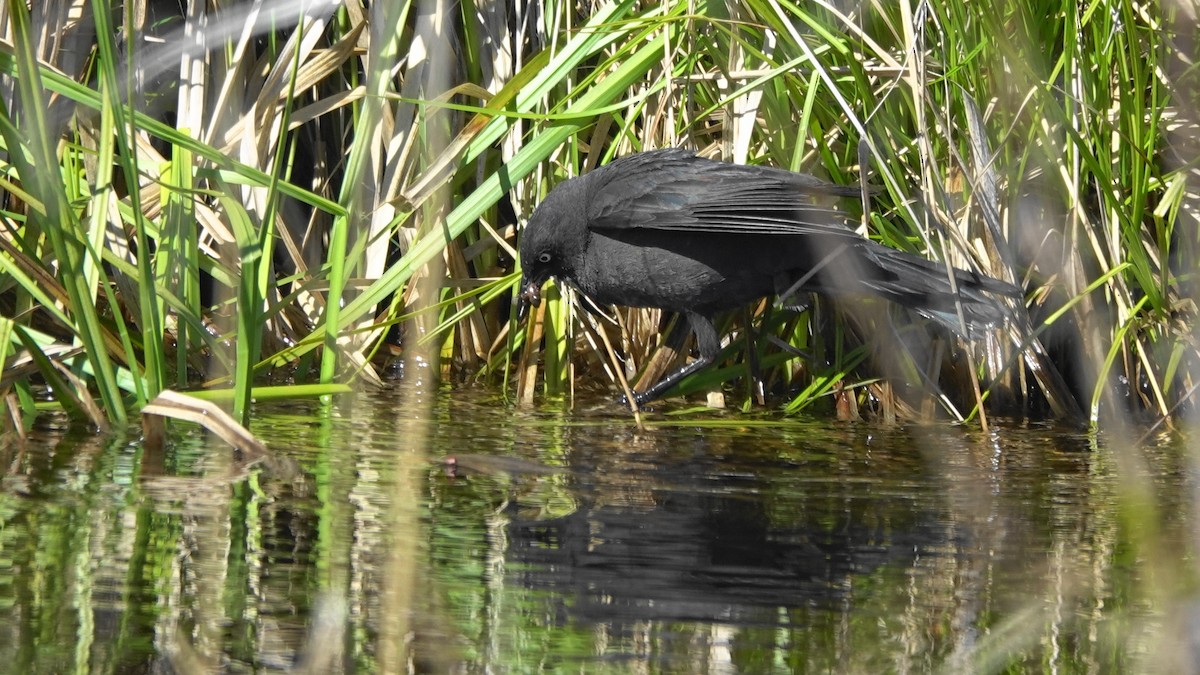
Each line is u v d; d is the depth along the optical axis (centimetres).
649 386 1028
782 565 538
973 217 962
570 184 964
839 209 985
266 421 830
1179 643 445
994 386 949
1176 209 929
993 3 840
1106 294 968
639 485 685
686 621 464
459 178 996
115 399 767
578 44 961
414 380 1008
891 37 985
